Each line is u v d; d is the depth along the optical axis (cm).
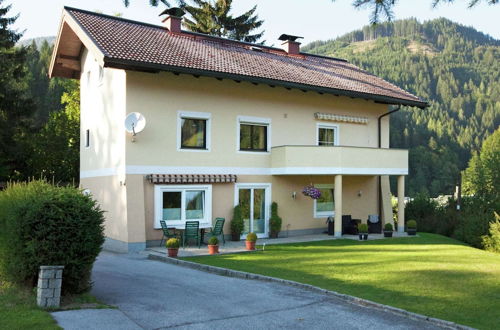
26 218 820
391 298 923
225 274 1213
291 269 1244
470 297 935
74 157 2978
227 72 1844
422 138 8706
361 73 2738
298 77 2119
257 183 2070
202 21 4131
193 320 779
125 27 2066
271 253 1565
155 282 1080
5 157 2722
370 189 2480
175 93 1853
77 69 2312
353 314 830
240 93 2028
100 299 894
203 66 1820
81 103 2267
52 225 829
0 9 3058
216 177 1912
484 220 2100
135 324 743
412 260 1411
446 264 1338
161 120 1814
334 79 2309
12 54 2964
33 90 5103
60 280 795
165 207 1811
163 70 1719
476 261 1421
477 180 3916
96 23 1975
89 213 869
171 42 2056
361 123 2409
